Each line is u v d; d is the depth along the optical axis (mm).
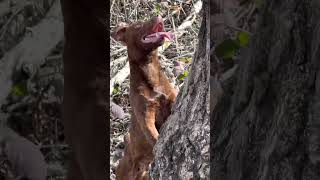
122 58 4461
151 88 3492
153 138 3393
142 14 4840
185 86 2449
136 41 3504
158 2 4930
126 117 4188
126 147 3639
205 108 2289
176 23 4941
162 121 3535
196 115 2344
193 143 2338
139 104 3488
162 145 2521
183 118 2420
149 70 3520
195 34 4793
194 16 4867
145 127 3439
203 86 2299
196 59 2338
